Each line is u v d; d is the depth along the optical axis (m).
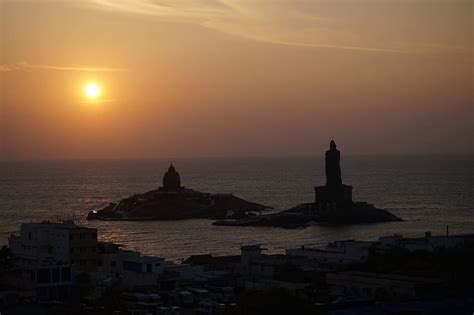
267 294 173.75
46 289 196.88
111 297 185.12
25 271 199.62
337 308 179.75
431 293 192.38
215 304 184.00
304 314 170.75
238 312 173.88
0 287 199.00
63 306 182.38
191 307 185.00
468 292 193.88
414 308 177.00
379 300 187.88
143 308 183.38
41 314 175.00
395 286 195.50
